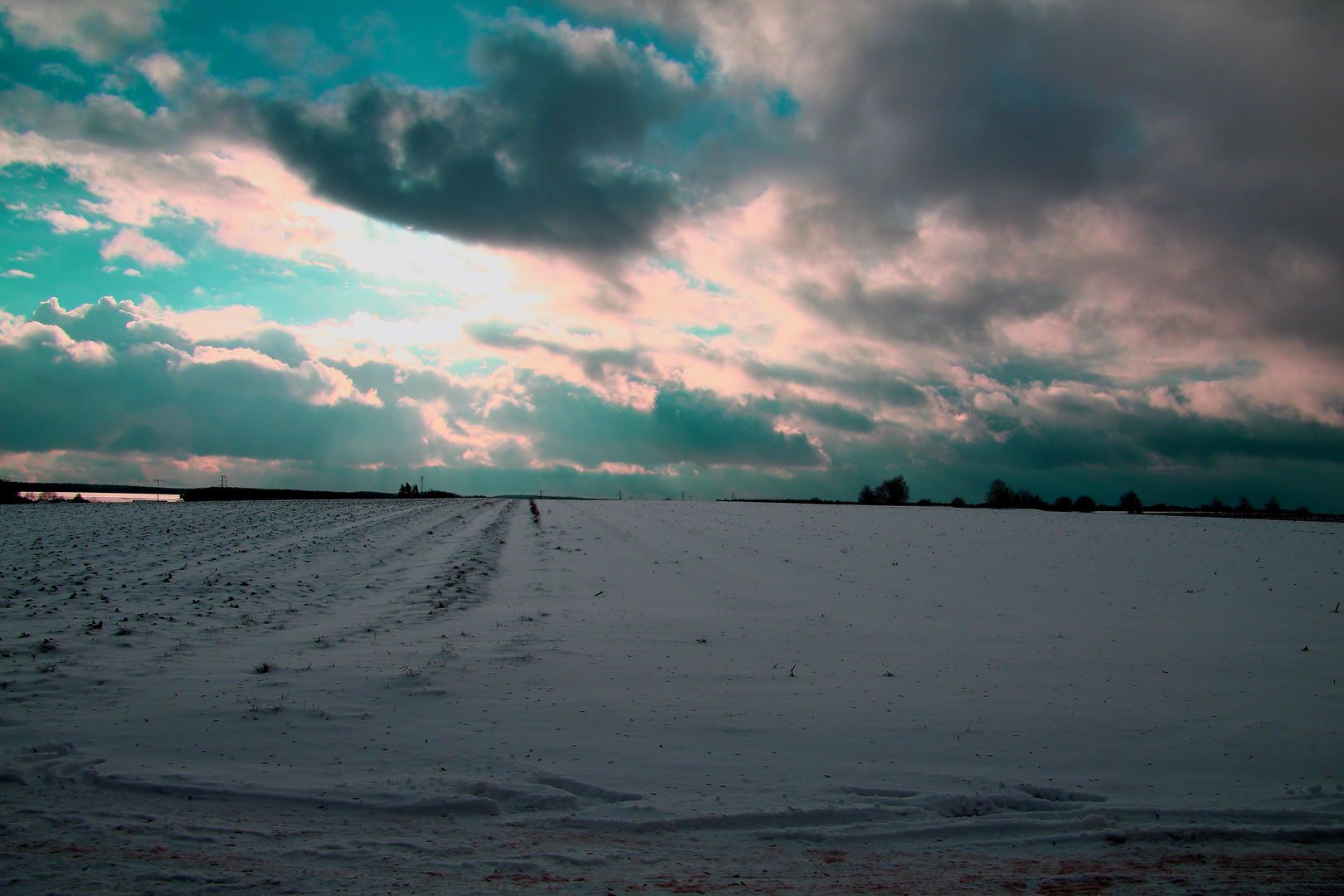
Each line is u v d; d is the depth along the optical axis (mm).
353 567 25859
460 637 14781
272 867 5387
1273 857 5910
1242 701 11070
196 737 8562
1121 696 11289
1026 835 6344
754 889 5191
